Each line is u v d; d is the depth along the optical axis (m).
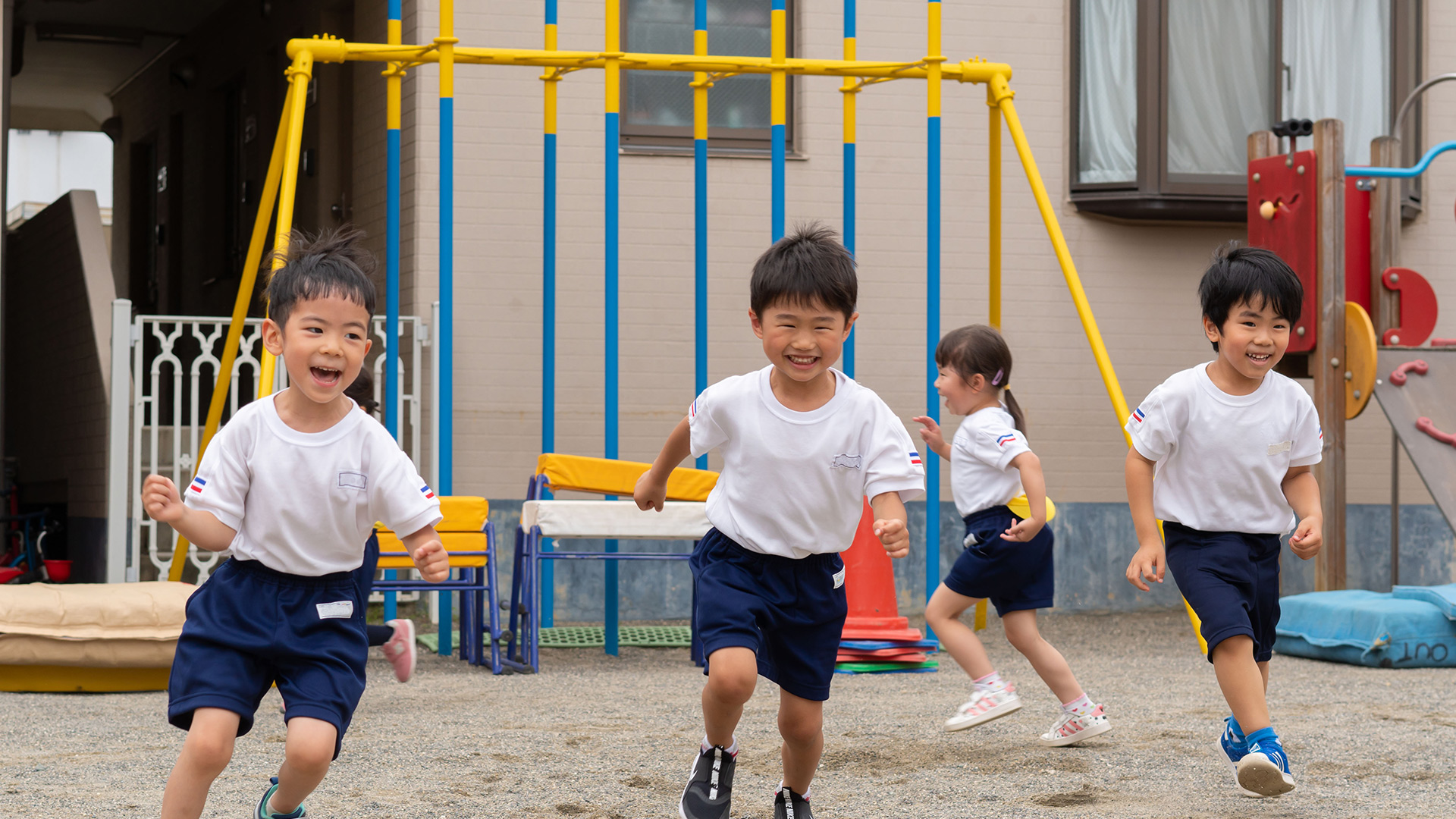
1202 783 3.80
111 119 15.41
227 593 2.71
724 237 8.57
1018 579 4.43
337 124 9.94
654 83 8.62
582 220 8.38
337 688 2.68
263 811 2.76
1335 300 7.50
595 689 5.69
